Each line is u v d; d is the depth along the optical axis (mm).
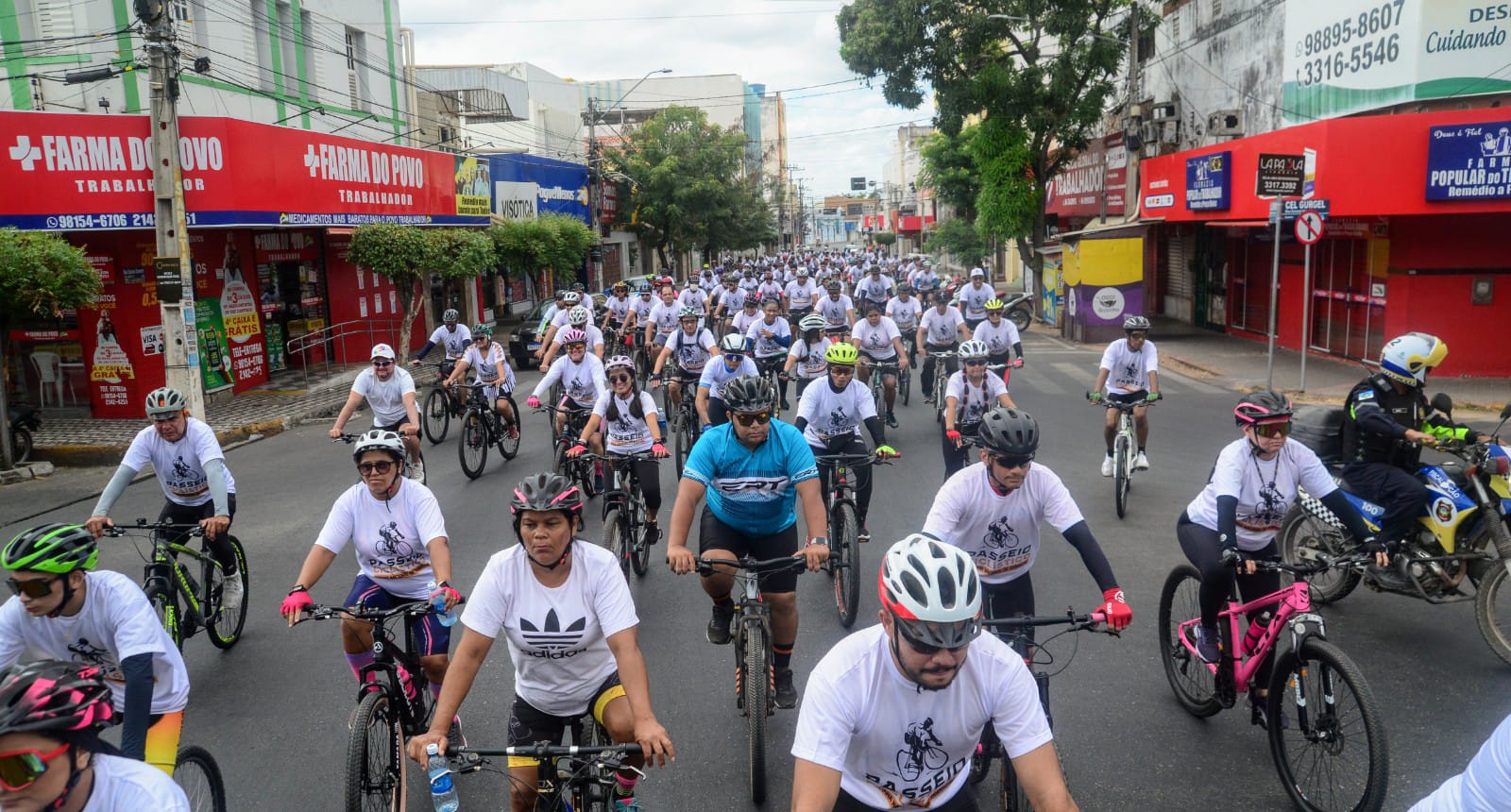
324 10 23984
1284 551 7465
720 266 53438
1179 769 5043
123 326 17375
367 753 4383
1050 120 29156
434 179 25328
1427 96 15570
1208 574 5152
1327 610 7227
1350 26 17219
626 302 23109
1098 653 6520
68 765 2418
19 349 18109
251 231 20719
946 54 28297
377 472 4910
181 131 16578
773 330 14945
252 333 20703
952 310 15609
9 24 18172
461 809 4875
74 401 18172
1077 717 5648
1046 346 24953
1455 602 7105
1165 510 9844
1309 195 16781
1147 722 5559
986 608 5227
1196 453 12250
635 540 8328
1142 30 27266
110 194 16219
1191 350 22344
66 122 15711
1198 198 21891
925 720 2953
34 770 2344
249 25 21250
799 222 132000
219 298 19469
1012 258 54812
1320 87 18250
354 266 25094
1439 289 16984
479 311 34188
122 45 18312
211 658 6957
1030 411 15438
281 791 5102
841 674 2893
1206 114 23906
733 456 5438
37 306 13320
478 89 37531
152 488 13062
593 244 33438
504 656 6836
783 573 5504
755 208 55219
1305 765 4691
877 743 2980
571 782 3766
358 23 25562
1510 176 15250
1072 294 26344
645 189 46969
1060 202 34719
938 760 3029
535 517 3705
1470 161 15352
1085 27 27375
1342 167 16125
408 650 4906
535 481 3773
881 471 11641
